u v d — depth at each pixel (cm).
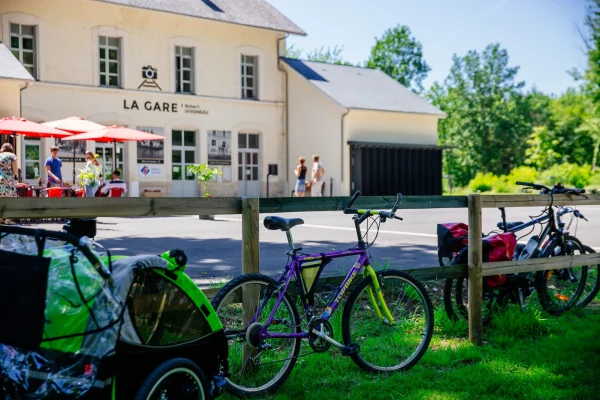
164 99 2606
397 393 425
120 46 2512
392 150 2886
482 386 437
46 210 362
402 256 988
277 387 428
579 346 530
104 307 297
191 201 420
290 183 2984
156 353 323
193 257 966
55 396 294
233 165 2812
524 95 7700
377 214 480
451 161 6994
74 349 295
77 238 293
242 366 427
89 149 2402
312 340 443
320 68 3094
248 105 2855
